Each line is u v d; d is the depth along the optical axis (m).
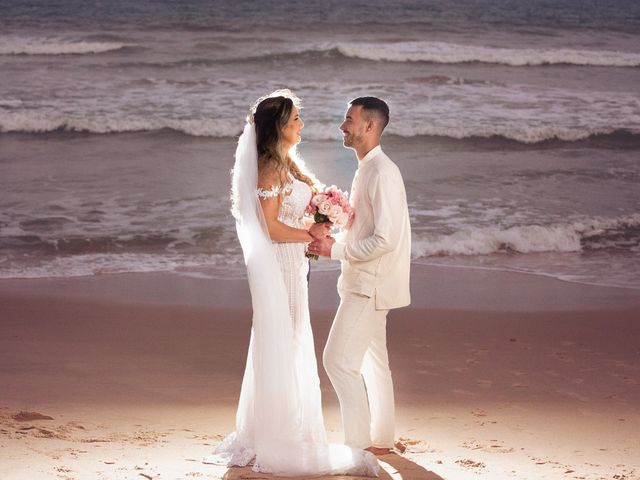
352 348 4.59
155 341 7.59
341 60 26.75
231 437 4.59
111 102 20.41
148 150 16.84
